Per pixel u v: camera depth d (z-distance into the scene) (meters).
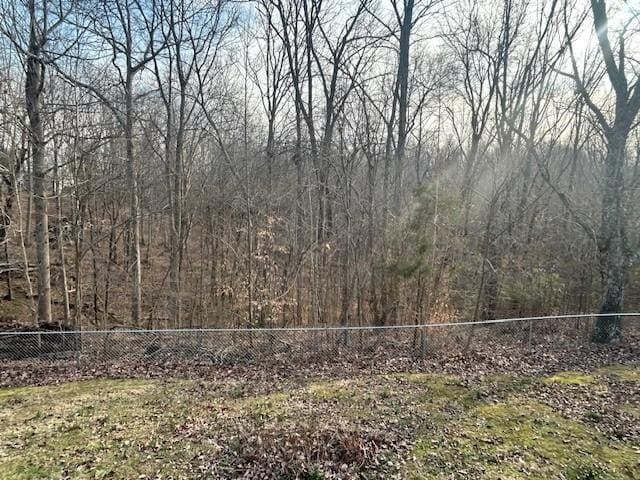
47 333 8.47
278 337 10.03
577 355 9.69
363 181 12.95
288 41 14.52
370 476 4.61
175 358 9.16
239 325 10.98
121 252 16.83
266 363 9.05
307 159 12.95
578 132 17.00
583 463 4.98
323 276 11.42
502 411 6.46
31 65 10.34
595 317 11.22
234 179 12.69
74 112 10.67
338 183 11.94
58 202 12.08
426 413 6.35
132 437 5.49
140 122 11.85
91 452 5.11
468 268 12.22
